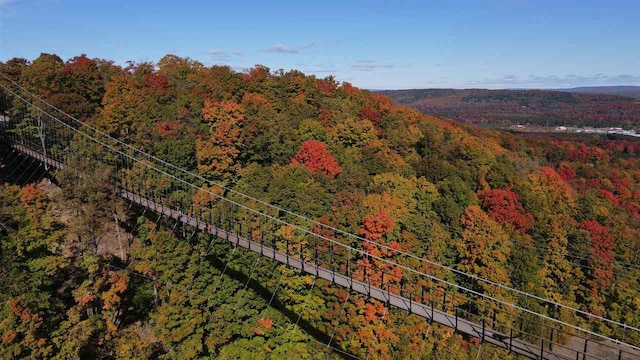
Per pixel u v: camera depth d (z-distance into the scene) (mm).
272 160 50500
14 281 25141
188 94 53250
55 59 51500
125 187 37250
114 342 27250
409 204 46250
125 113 45656
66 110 45281
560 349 37562
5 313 23406
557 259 44656
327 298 33094
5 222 28547
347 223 39344
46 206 30906
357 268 34875
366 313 32156
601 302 43125
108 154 38656
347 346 32188
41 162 42875
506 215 48250
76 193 32000
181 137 44250
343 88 79000
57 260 27266
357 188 47094
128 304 32500
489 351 33094
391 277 34281
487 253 40531
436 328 32906
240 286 32312
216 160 43406
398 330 32375
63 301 28094
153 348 30891
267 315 31797
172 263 31641
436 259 40594
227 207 36344
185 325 29391
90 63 51594
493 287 37844
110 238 36781
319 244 35875
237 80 62969
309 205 40219
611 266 45469
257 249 29656
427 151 61062
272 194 40938
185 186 39219
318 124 56688
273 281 32688
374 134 59375
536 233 48000
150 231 34562
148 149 42125
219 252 32938
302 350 31266
